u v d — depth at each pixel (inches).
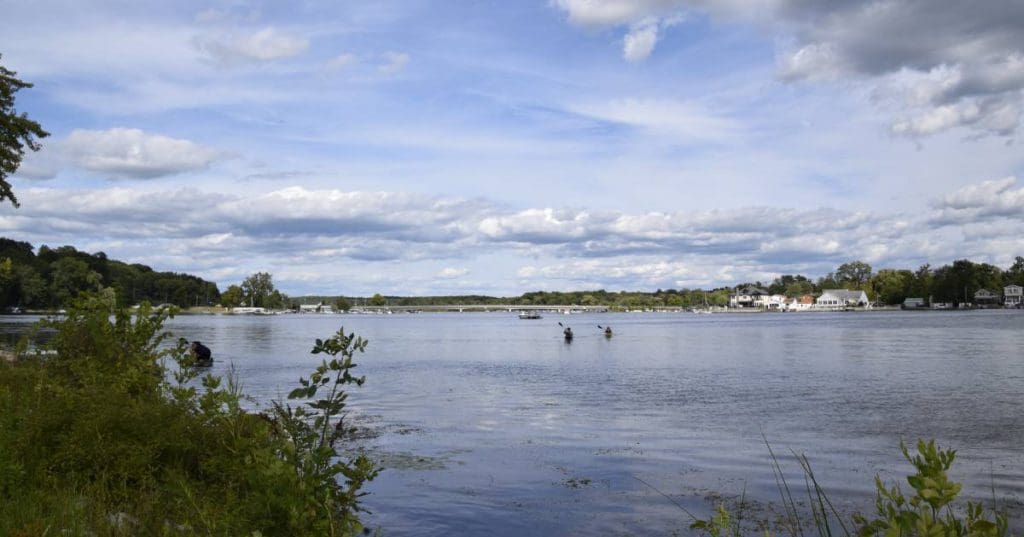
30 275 5137.8
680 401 956.0
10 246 5605.3
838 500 461.4
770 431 720.3
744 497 474.3
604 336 3260.3
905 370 1352.1
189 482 370.6
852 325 4175.7
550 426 761.6
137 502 334.3
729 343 2472.9
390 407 915.4
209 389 440.8
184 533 293.9
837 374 1298.0
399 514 437.4
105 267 7249.0
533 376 1347.2
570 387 1147.9
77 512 285.1
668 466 568.4
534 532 401.7
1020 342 2223.2
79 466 359.6
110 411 395.9
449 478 528.1
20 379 558.6
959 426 740.0
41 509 282.7
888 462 572.4
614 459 595.2
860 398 964.6
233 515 308.7
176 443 401.1
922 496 156.8
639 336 3221.0
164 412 429.4
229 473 373.1
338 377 315.9
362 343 317.1
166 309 593.6
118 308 579.8
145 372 527.8
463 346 2534.5
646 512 443.2
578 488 501.0
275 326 5098.4
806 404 912.9
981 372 1293.1
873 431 715.4
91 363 526.0
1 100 1133.7
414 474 539.8
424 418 821.2
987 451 612.4
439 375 1382.9
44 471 343.9
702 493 486.0
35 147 1190.9
